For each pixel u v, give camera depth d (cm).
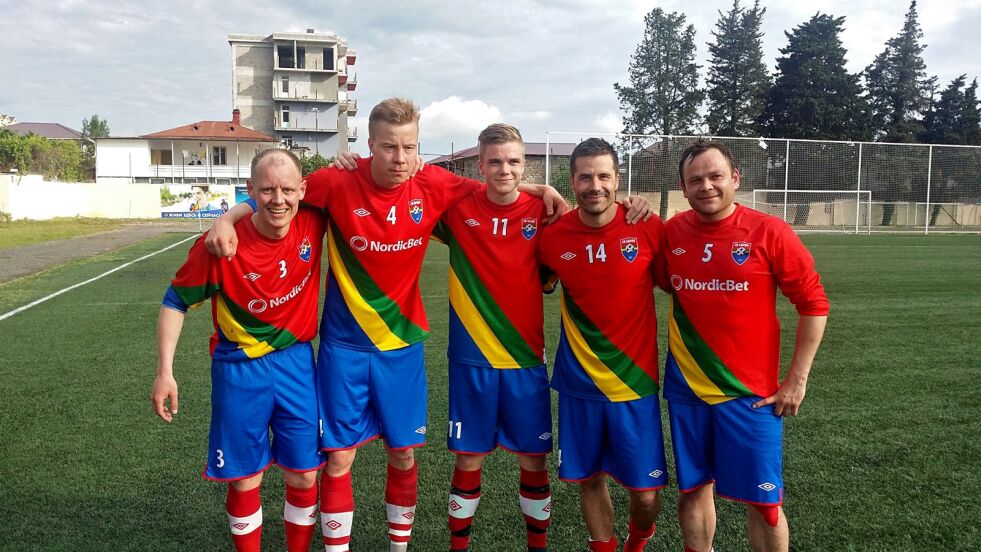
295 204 235
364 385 266
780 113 3816
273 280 243
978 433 407
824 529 293
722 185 229
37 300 880
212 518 303
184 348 617
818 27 3747
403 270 269
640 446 253
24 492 325
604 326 254
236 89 5262
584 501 269
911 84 3900
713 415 242
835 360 582
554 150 3544
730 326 238
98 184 3284
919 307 844
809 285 232
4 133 3834
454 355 279
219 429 248
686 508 252
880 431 411
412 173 264
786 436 403
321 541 295
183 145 4391
